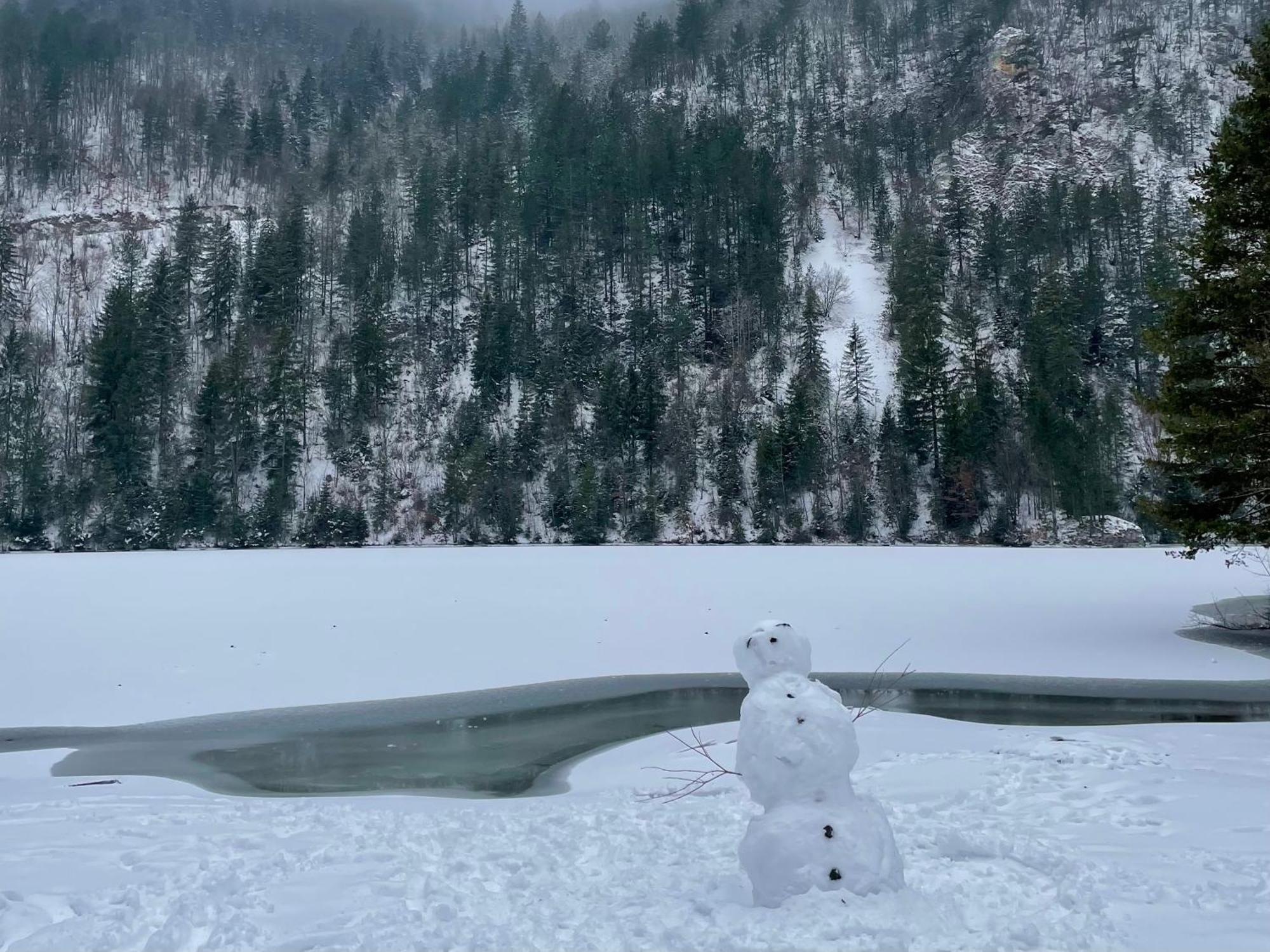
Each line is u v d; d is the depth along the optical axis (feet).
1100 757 26.16
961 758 27.61
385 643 59.62
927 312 247.91
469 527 205.36
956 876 14.49
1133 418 218.59
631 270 290.97
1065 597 77.41
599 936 12.34
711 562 103.40
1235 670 51.88
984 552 118.32
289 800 26.43
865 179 332.39
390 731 39.83
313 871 16.92
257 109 407.44
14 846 19.42
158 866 17.38
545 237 306.96
